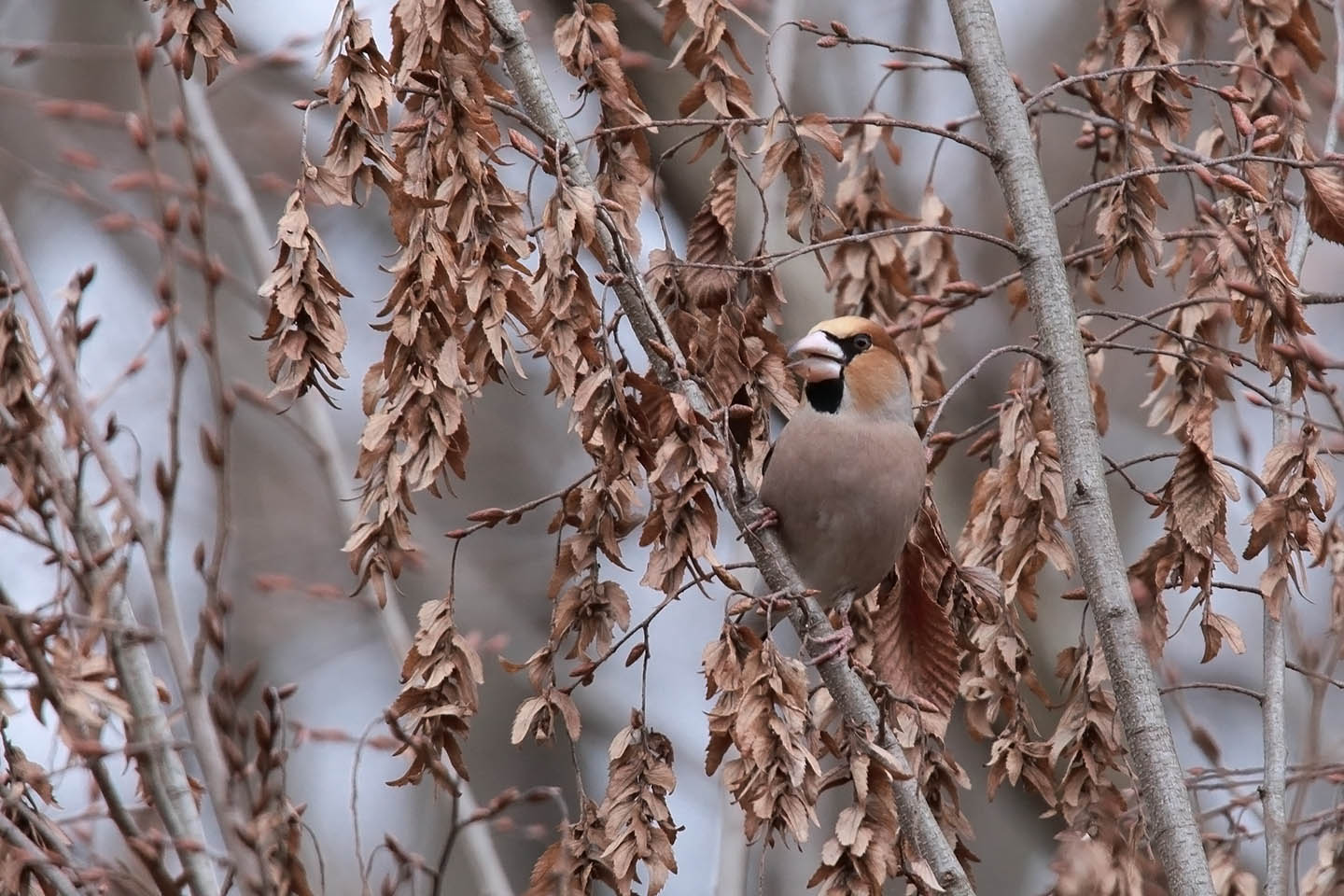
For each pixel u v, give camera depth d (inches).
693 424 282.8
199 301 714.8
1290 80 380.5
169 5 289.7
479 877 442.6
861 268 398.0
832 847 278.5
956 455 561.9
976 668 350.9
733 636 281.6
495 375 284.7
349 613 680.4
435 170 281.4
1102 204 382.6
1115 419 687.1
